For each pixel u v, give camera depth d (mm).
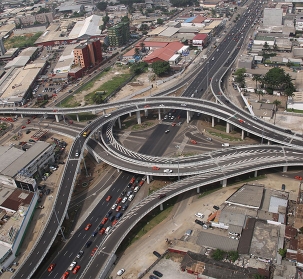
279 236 180625
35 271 174375
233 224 189500
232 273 160000
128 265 175250
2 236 187375
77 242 191000
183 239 187500
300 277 156500
